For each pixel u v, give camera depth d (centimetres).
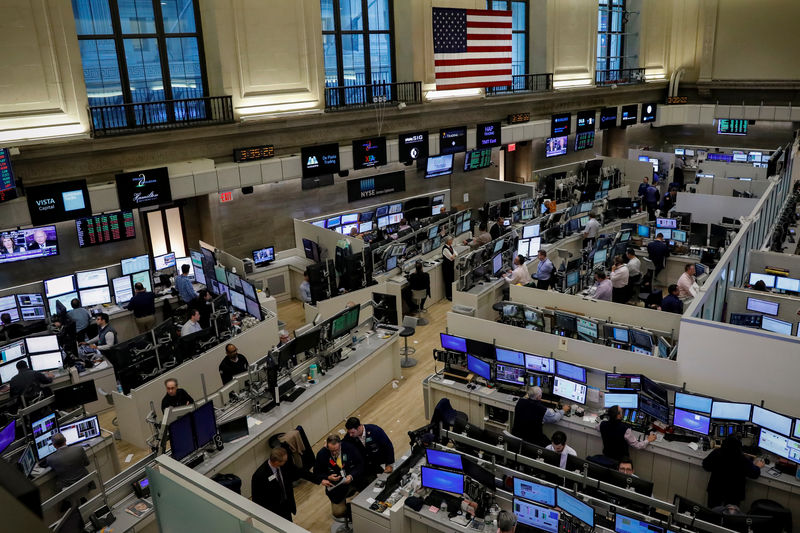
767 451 678
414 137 1570
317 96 1380
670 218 1441
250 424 767
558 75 1942
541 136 1909
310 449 745
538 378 822
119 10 1176
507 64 1568
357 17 1513
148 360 894
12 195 967
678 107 2319
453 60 1475
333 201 1548
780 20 2072
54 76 1038
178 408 680
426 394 897
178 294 1218
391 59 1602
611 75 2298
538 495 584
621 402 758
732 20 2169
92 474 690
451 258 1348
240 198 1381
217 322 1012
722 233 1359
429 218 1591
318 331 850
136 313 1134
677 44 2306
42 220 1045
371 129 1495
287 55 1323
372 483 660
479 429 678
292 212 1476
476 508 593
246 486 748
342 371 891
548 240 1436
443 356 895
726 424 702
